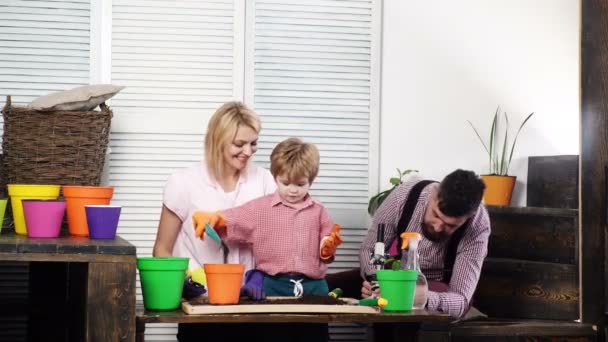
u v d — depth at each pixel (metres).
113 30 3.87
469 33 4.11
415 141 4.06
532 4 4.17
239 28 3.94
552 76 4.17
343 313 2.24
